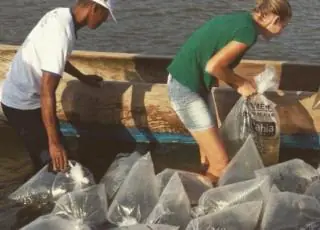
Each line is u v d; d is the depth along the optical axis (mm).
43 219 4523
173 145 6137
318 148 5988
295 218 4621
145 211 4848
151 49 9562
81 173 5289
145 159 5137
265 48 9438
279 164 5262
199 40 5004
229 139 5676
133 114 6039
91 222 4797
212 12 11242
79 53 6934
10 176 5617
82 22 5117
